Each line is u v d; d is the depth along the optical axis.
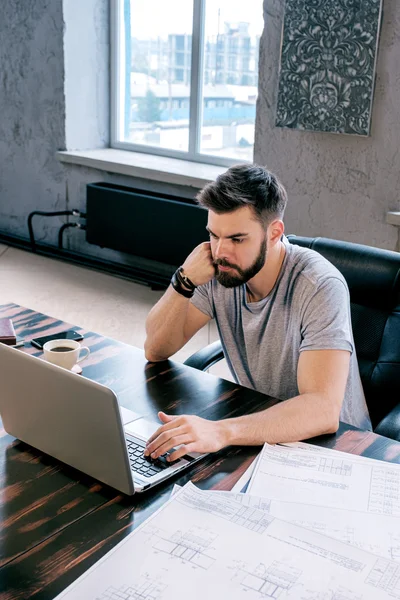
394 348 1.82
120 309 3.92
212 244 1.56
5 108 4.96
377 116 3.18
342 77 3.21
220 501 1.17
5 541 1.09
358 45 3.12
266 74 3.51
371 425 1.79
